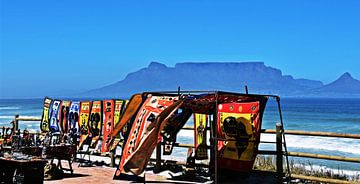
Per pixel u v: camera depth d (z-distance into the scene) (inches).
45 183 341.7
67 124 482.9
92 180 358.3
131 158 339.9
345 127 1792.6
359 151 899.4
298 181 367.2
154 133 329.4
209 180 368.8
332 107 4168.3
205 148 391.9
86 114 465.4
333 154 851.4
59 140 400.8
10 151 360.2
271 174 381.1
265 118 2345.0
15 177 307.7
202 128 395.9
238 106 373.7
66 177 371.6
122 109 432.5
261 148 907.4
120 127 382.0
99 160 471.8
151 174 391.9
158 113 337.7
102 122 448.8
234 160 367.6
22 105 5118.1
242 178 364.5
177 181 362.6
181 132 1291.8
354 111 3228.3
